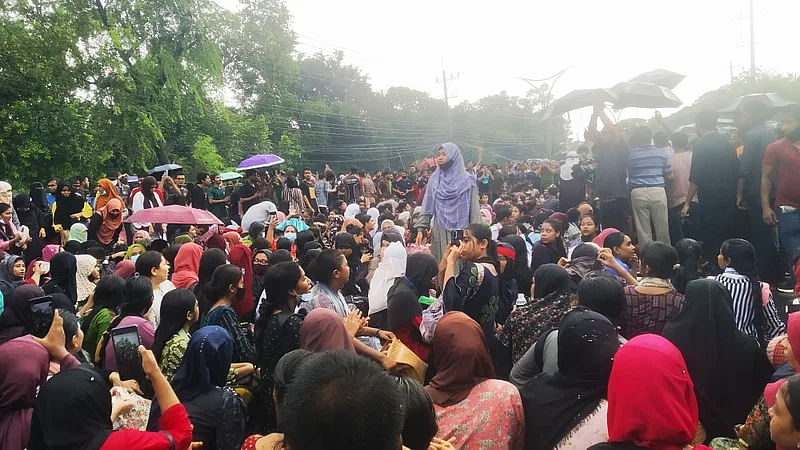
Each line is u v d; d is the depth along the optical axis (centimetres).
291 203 1349
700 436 315
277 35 4184
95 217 831
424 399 237
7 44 1772
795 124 568
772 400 264
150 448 250
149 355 273
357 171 1888
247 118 3881
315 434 142
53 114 1847
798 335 284
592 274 451
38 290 405
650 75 810
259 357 388
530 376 365
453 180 709
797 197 570
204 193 1316
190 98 2450
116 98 2034
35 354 318
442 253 712
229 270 422
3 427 308
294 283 396
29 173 1825
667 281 405
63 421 257
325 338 346
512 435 303
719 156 644
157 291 503
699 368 319
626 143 723
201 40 2316
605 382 296
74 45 1902
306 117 5222
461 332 319
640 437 249
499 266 448
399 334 386
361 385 147
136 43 2088
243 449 260
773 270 625
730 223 648
